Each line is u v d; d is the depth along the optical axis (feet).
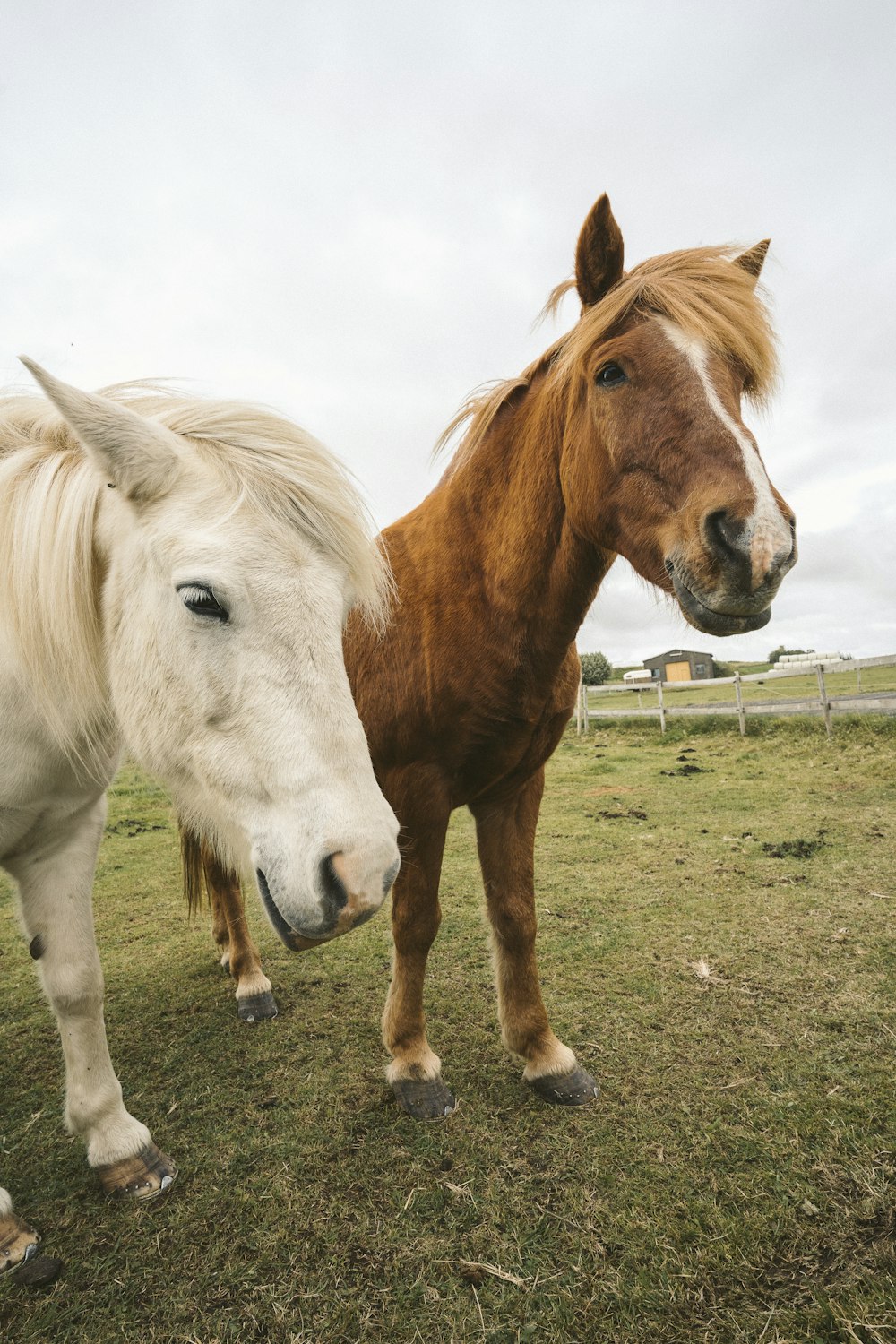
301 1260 4.74
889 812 16.03
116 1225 5.17
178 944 10.98
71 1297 4.57
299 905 3.96
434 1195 5.25
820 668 28.25
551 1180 5.32
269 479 4.52
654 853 14.10
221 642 4.26
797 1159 5.30
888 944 9.05
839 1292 4.16
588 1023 7.61
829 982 8.15
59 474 5.18
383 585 5.39
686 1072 6.60
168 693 4.55
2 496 5.11
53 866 5.79
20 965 10.55
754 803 18.10
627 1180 5.25
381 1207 5.17
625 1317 4.12
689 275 5.41
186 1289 4.57
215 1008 8.70
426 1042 6.86
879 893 10.91
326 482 4.70
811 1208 4.80
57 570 4.98
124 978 9.75
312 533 4.53
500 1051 7.32
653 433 4.99
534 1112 6.20
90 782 5.71
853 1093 6.05
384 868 3.99
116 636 4.92
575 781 23.49
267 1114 6.44
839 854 13.05
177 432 4.78
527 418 6.37
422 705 6.21
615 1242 4.67
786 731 29.40
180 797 4.93
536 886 12.39
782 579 4.38
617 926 10.29
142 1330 4.30
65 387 4.14
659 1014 7.70
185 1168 5.75
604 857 14.05
